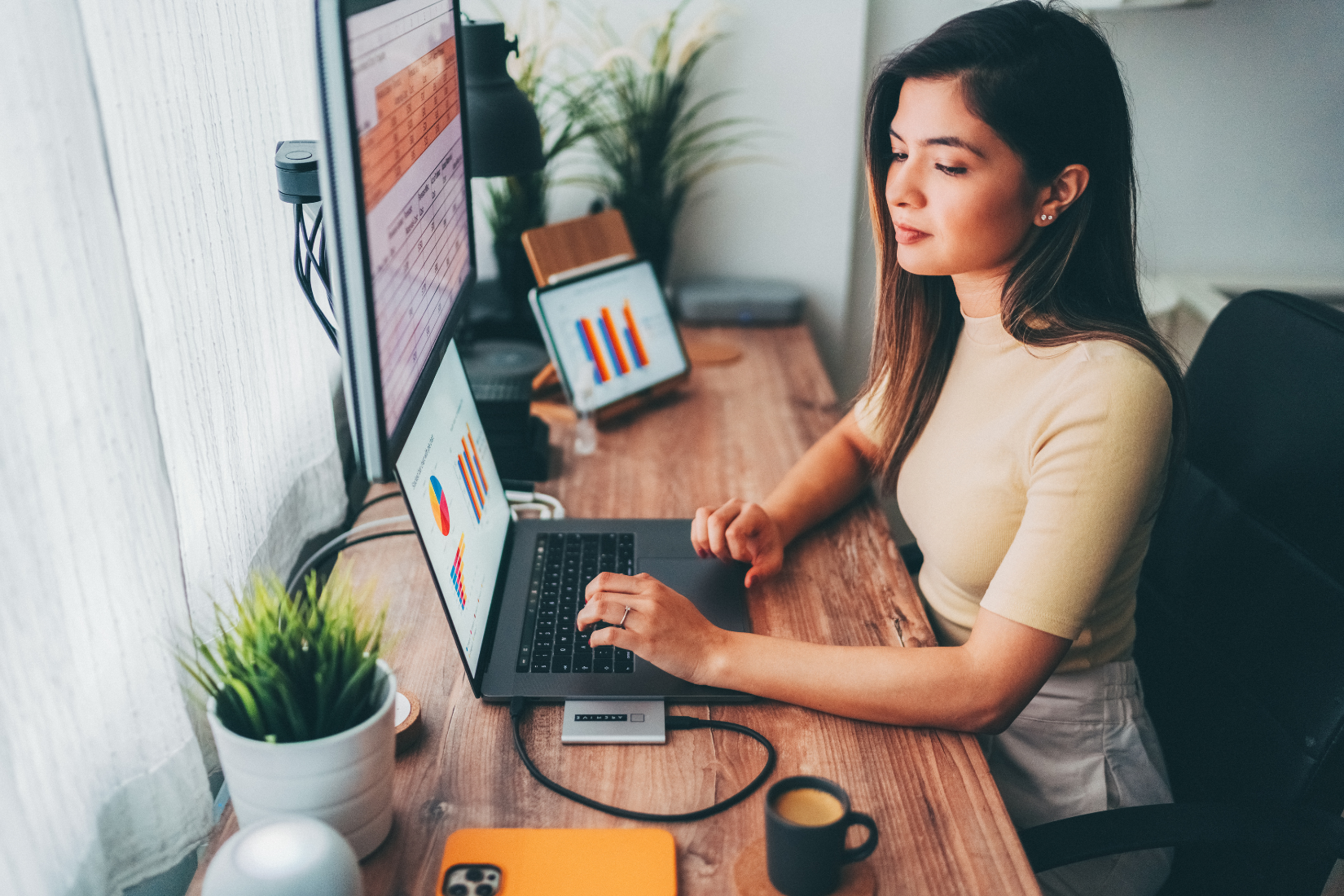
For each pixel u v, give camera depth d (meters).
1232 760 1.04
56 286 0.67
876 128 1.02
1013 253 0.98
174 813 0.76
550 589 1.08
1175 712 1.14
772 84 2.01
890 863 0.74
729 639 0.93
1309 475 1.04
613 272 1.64
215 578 0.91
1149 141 2.11
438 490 0.94
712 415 1.61
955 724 0.88
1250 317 1.17
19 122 0.63
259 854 0.59
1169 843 0.86
